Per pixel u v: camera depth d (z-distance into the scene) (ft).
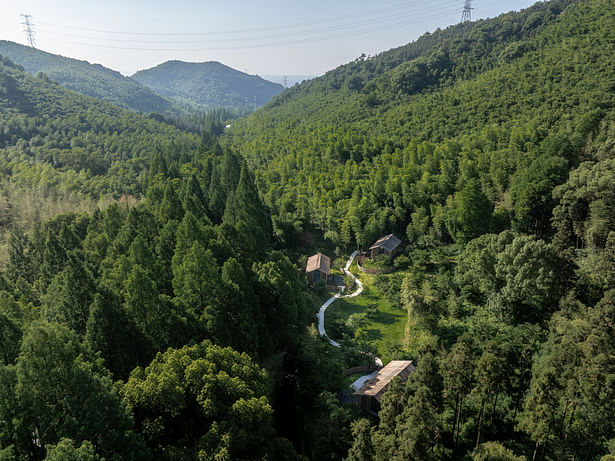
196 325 155.53
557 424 127.95
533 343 176.04
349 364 203.92
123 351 134.82
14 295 199.62
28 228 329.31
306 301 241.35
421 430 115.03
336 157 458.91
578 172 265.75
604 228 237.25
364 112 586.86
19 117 564.30
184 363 116.88
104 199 385.29
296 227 347.15
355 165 411.75
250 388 119.55
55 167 472.44
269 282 195.00
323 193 382.22
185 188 337.31
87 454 80.59
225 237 223.10
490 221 282.77
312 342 208.95
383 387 166.40
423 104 510.58
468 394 148.46
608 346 132.16
